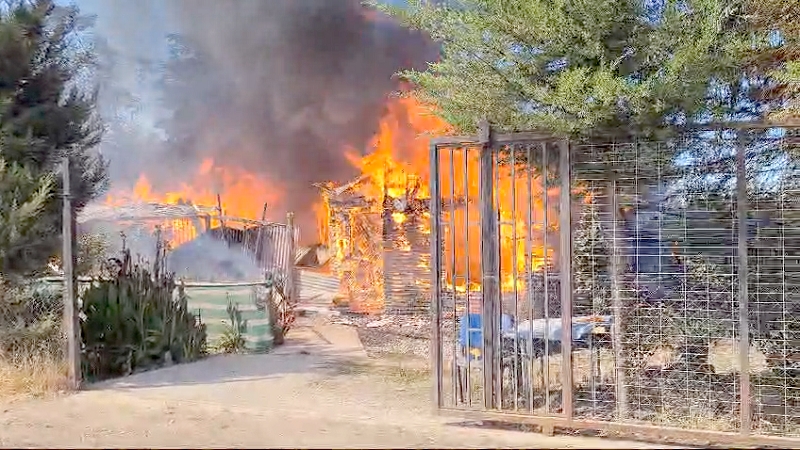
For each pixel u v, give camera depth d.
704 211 5.31
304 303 15.28
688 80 4.87
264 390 6.66
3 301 7.18
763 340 5.32
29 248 7.27
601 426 4.78
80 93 9.20
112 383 7.02
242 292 9.48
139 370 7.77
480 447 4.66
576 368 6.02
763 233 5.37
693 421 5.09
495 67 5.59
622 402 5.24
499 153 6.27
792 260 5.35
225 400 6.21
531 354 5.19
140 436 4.98
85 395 6.36
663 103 4.83
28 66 7.73
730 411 5.24
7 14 7.74
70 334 6.64
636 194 5.29
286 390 6.66
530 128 5.38
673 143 5.21
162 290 8.55
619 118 5.07
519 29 5.29
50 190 7.45
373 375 7.42
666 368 5.47
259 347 9.40
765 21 5.55
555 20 5.10
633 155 5.22
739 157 4.62
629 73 5.35
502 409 5.17
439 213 5.26
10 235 6.95
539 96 5.20
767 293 5.16
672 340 5.48
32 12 7.89
